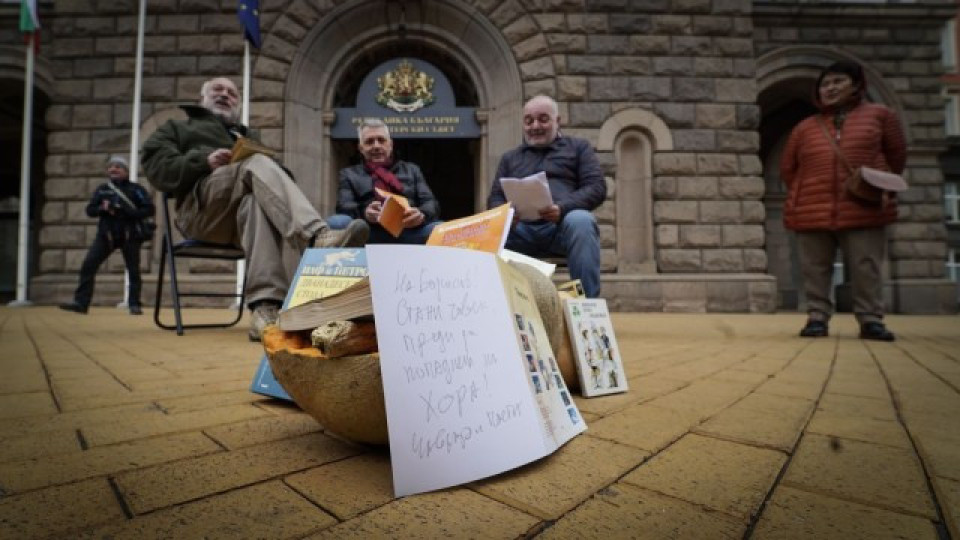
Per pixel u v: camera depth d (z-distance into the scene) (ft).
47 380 5.71
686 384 6.01
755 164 28.37
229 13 27.84
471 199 52.31
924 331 15.42
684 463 3.13
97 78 27.68
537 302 4.78
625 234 28.45
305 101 27.96
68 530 2.16
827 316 12.80
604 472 2.95
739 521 2.33
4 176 47.75
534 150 12.39
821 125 12.70
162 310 22.36
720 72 28.84
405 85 28.99
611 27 28.66
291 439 3.56
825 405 4.83
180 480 2.76
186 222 10.19
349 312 2.96
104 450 3.27
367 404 2.90
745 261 27.73
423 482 2.58
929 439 3.67
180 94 27.58
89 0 27.86
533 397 3.20
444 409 2.76
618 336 12.82
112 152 27.37
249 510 2.39
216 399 4.81
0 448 3.29
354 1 28.45
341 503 2.48
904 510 2.47
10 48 28.25
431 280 3.01
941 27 32.40
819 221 12.37
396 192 12.03
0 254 48.06
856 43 32.24
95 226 26.96
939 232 31.63
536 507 2.46
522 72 28.50
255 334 9.23
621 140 28.60
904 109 32.24
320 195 28.25
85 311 18.79
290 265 9.53
